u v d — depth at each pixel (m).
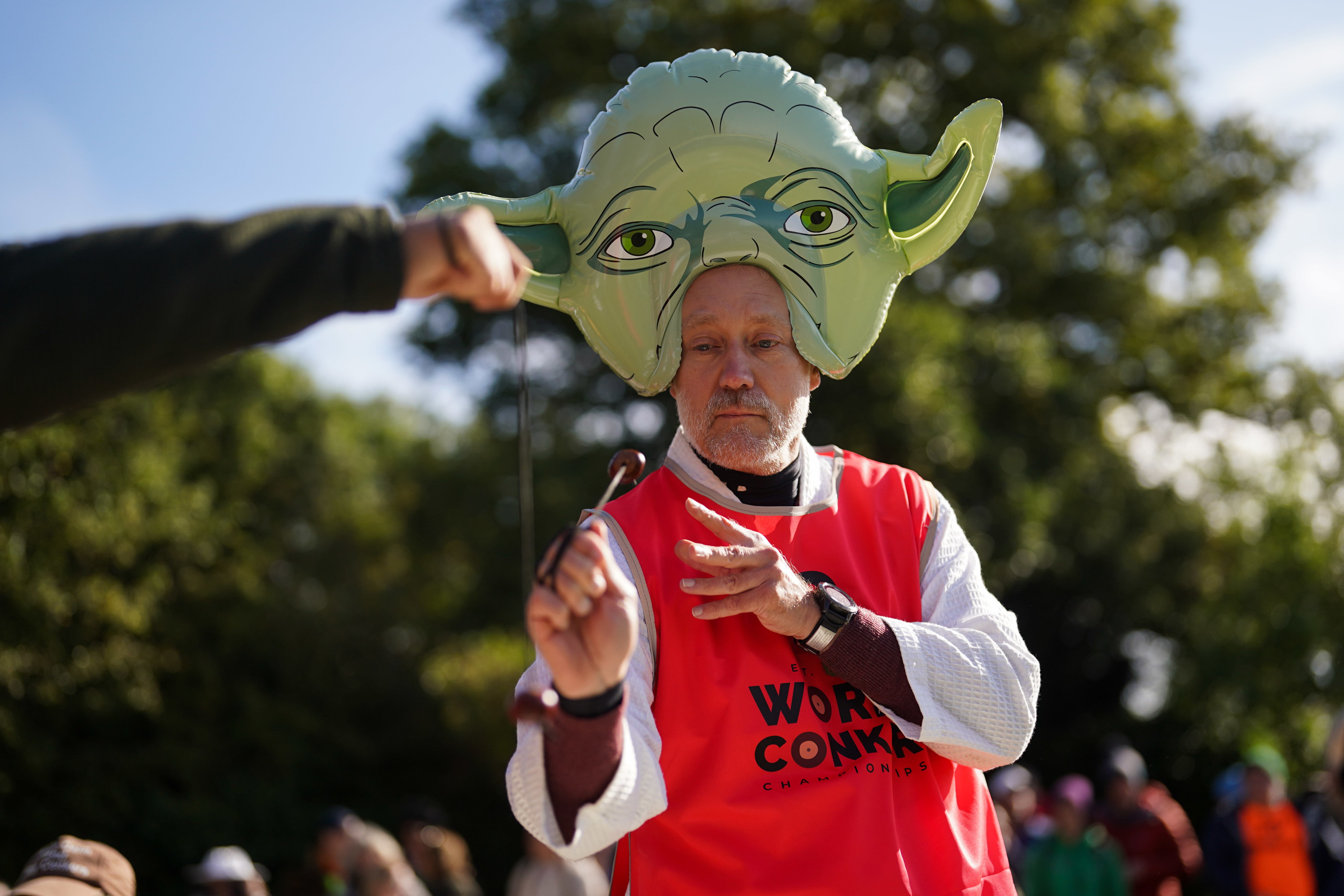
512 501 16.14
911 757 1.81
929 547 1.97
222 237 1.00
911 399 12.87
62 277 0.97
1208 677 14.77
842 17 15.64
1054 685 17.14
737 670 1.77
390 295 1.05
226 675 16.67
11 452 12.88
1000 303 15.78
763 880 1.68
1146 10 16.31
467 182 15.45
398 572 21.55
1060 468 15.34
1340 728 4.84
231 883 5.29
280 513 20.36
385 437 27.73
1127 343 16.83
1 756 13.27
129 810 14.32
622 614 1.43
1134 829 7.17
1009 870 1.88
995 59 15.13
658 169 1.93
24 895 2.45
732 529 1.72
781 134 1.94
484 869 16.69
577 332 15.00
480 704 16.58
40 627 13.16
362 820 16.58
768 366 1.89
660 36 15.11
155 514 15.01
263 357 19.31
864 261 1.96
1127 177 16.48
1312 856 6.00
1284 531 14.95
